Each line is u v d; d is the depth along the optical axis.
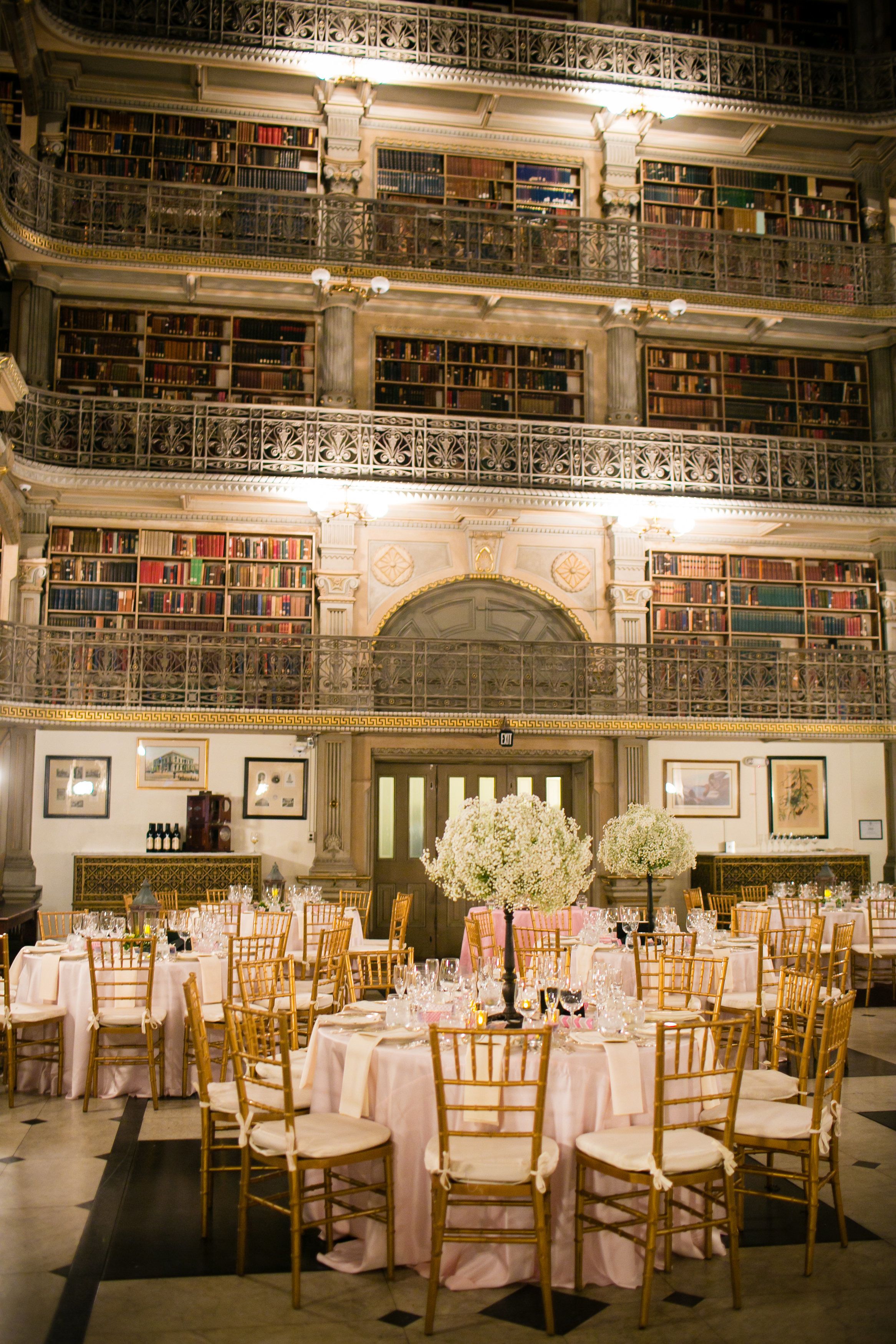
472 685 12.49
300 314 12.74
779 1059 7.00
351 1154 4.13
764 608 13.50
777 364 13.88
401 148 13.04
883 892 11.69
